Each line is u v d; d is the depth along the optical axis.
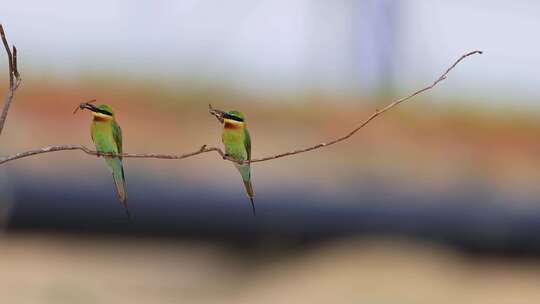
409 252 18.33
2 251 16.95
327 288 16.58
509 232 19.22
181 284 17.22
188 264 18.09
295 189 19.41
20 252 17.00
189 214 18.06
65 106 29.56
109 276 16.81
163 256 18.27
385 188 20.83
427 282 17.03
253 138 30.67
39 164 18.61
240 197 18.66
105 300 15.58
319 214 18.78
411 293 16.42
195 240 18.41
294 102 33.69
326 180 23.30
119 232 17.86
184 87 32.25
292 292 16.84
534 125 34.25
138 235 18.06
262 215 18.56
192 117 31.28
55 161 19.05
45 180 17.50
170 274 17.70
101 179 18.02
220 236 18.48
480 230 19.14
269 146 29.95
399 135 31.95
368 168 26.77
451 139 32.38
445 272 17.80
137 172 19.23
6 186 17.14
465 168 28.88
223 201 18.44
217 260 18.38
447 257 18.73
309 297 16.44
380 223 19.05
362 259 17.73
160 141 29.67
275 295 16.88
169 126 30.78
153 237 18.23
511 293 17.67
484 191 22.45
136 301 15.84
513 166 30.92
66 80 30.66
